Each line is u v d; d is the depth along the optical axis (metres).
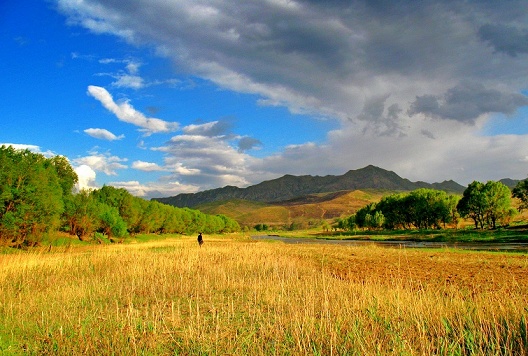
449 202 102.12
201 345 9.30
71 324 11.23
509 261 29.20
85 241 57.56
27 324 11.78
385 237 90.19
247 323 11.40
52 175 50.41
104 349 9.40
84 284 18.20
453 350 8.46
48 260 26.05
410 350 8.42
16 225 39.91
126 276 20.62
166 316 12.40
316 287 16.12
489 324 9.70
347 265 28.05
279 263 26.34
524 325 9.53
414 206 109.31
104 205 64.12
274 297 14.29
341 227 176.38
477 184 87.31
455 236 70.88
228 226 193.00
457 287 17.03
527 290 16.41
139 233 91.12
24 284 18.42
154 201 100.50
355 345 8.98
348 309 11.55
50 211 43.72
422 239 76.50
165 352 9.23
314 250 43.41
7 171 40.16
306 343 9.36
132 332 9.81
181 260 26.27
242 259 28.72
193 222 138.00
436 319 10.70
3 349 9.59
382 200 133.62
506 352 8.14
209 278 20.00
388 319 10.85
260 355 8.62
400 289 14.73
